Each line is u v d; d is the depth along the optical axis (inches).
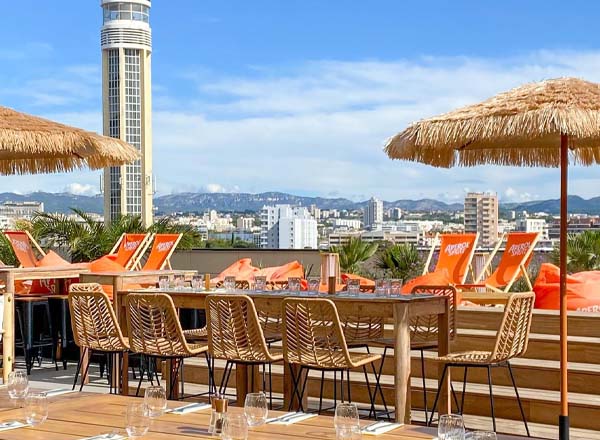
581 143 265.9
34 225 665.6
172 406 167.9
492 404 243.6
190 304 289.7
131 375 358.3
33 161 382.3
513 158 278.5
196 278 308.8
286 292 284.5
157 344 271.6
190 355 269.9
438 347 265.1
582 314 312.5
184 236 690.8
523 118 215.9
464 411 285.3
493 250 477.4
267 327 314.3
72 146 338.6
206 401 294.4
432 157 270.5
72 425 151.7
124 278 337.4
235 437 133.9
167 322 269.7
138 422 142.0
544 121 212.7
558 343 299.6
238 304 257.1
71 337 398.9
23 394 171.5
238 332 259.0
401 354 248.1
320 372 318.3
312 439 141.4
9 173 386.0
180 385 332.8
